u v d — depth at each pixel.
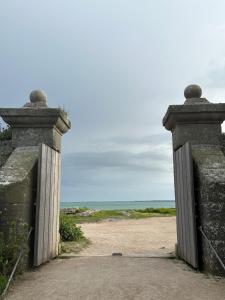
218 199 6.25
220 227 6.16
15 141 7.56
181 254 7.49
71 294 4.91
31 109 7.42
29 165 6.91
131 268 6.52
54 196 7.82
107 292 4.97
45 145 7.10
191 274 6.06
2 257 5.57
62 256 7.84
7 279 5.33
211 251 6.08
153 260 7.37
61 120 7.79
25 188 6.57
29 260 6.55
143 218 21.34
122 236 12.58
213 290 5.07
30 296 4.85
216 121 7.41
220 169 6.56
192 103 7.52
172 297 4.75
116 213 24.38
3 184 6.44
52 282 5.52
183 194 7.20
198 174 6.69
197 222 6.64
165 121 8.06
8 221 6.32
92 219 20.23
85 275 5.96
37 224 6.66
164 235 13.00
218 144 7.34
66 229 10.53
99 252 9.21
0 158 7.63
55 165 7.86
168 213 26.42
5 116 7.46
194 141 7.37
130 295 4.83
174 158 7.95
